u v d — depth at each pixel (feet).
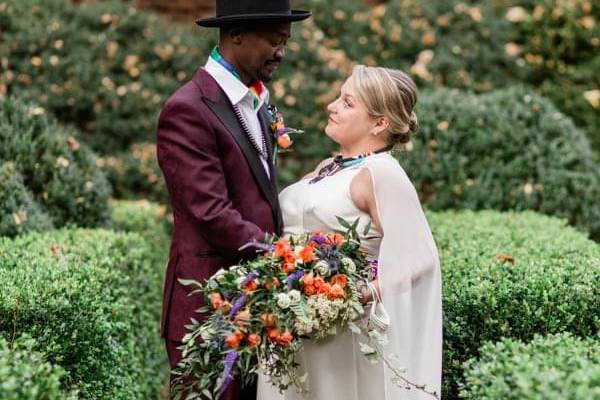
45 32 29.12
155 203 27.30
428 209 24.21
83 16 30.37
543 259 15.14
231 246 12.64
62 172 20.29
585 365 10.12
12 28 29.25
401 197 12.72
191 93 13.03
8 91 28.58
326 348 12.78
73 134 22.72
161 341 20.90
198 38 30.83
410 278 12.48
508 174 24.11
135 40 30.48
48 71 28.84
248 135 13.25
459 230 18.80
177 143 12.81
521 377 9.81
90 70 29.07
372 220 12.92
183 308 13.07
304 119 29.12
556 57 33.42
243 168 13.08
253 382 13.71
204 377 11.60
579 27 33.35
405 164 24.20
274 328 11.45
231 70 13.25
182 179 12.76
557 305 13.44
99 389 14.24
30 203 18.98
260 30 12.99
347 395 12.82
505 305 13.48
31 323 12.80
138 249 18.57
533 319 13.44
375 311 12.34
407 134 13.46
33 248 16.14
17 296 12.81
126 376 15.98
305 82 29.68
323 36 32.07
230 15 13.10
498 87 31.94
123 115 29.25
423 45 31.71
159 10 33.17
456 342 13.76
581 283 13.78
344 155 13.69
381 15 32.53
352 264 12.03
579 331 13.60
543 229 19.21
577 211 23.85
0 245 16.51
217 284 11.84
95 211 20.81
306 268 11.78
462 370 13.73
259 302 11.50
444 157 24.30
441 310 12.81
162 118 13.01
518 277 14.10
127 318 16.15
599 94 32.12
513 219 20.52
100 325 13.71
